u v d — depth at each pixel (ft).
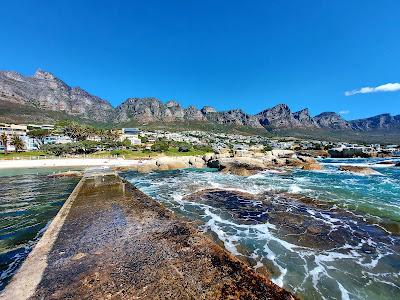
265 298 16.35
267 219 44.16
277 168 130.52
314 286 24.30
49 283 18.60
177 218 35.17
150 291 17.16
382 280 25.49
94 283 18.40
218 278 18.74
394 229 39.14
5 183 95.81
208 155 170.91
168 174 119.44
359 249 32.42
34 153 237.45
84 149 260.01
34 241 36.45
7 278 25.99
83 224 33.06
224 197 60.64
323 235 36.88
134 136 433.89
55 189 81.00
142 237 27.58
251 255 30.63
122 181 74.90
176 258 22.16
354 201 55.77
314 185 77.36
